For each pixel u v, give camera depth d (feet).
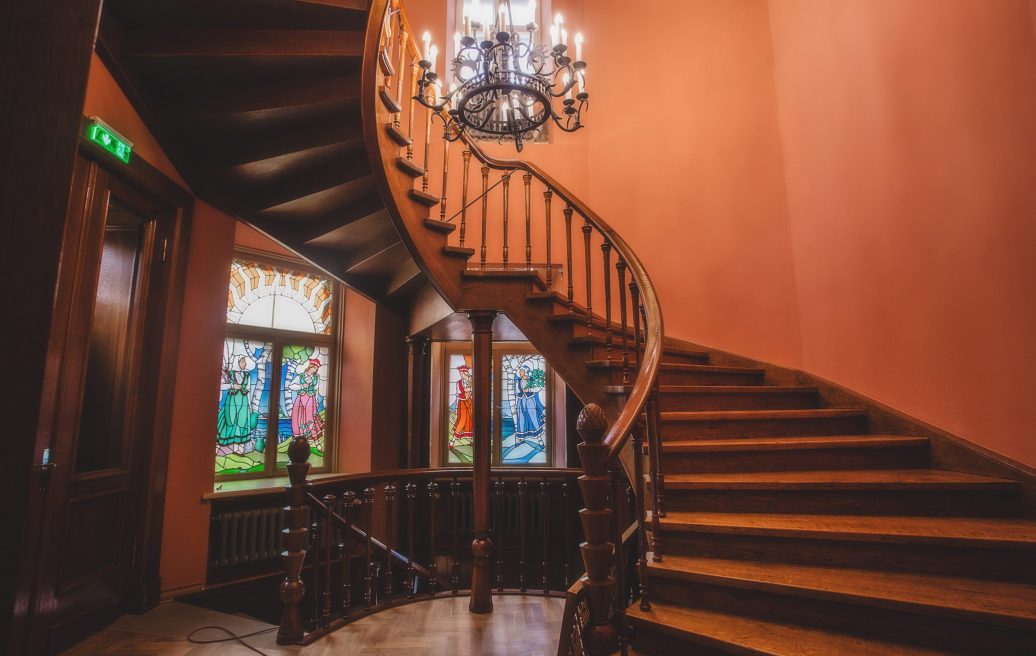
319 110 10.68
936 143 9.78
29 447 1.51
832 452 9.62
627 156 18.03
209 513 13.08
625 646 6.09
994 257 8.60
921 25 10.10
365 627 10.55
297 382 18.07
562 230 18.30
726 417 10.47
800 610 6.44
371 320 18.94
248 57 9.84
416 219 11.35
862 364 11.75
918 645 5.86
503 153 18.76
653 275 16.90
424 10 19.34
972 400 9.04
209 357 13.19
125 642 9.68
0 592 1.43
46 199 1.58
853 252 12.04
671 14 17.87
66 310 9.31
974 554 6.68
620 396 10.11
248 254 16.85
